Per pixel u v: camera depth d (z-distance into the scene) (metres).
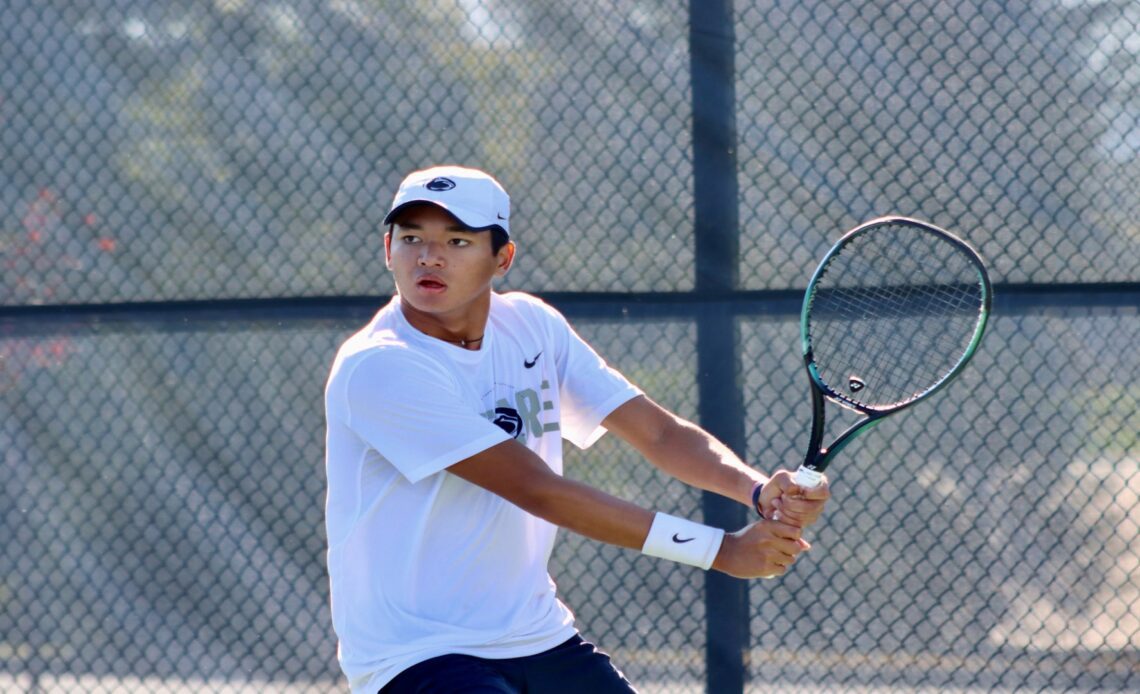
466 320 8.58
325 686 13.55
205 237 13.56
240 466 13.55
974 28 12.81
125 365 13.66
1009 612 12.83
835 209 12.91
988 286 8.72
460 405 8.14
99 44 13.70
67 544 13.76
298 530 13.52
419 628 8.24
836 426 12.94
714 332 12.98
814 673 13.02
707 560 8.08
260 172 13.51
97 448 13.71
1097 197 12.68
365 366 8.15
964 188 12.81
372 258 13.41
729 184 12.98
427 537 8.29
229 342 13.55
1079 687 12.75
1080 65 12.72
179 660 13.67
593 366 9.42
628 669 13.23
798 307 12.90
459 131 13.30
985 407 12.82
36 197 13.75
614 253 13.11
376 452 8.32
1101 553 12.73
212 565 13.63
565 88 13.18
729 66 13.02
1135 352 12.62
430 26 13.32
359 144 13.41
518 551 8.54
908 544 12.95
